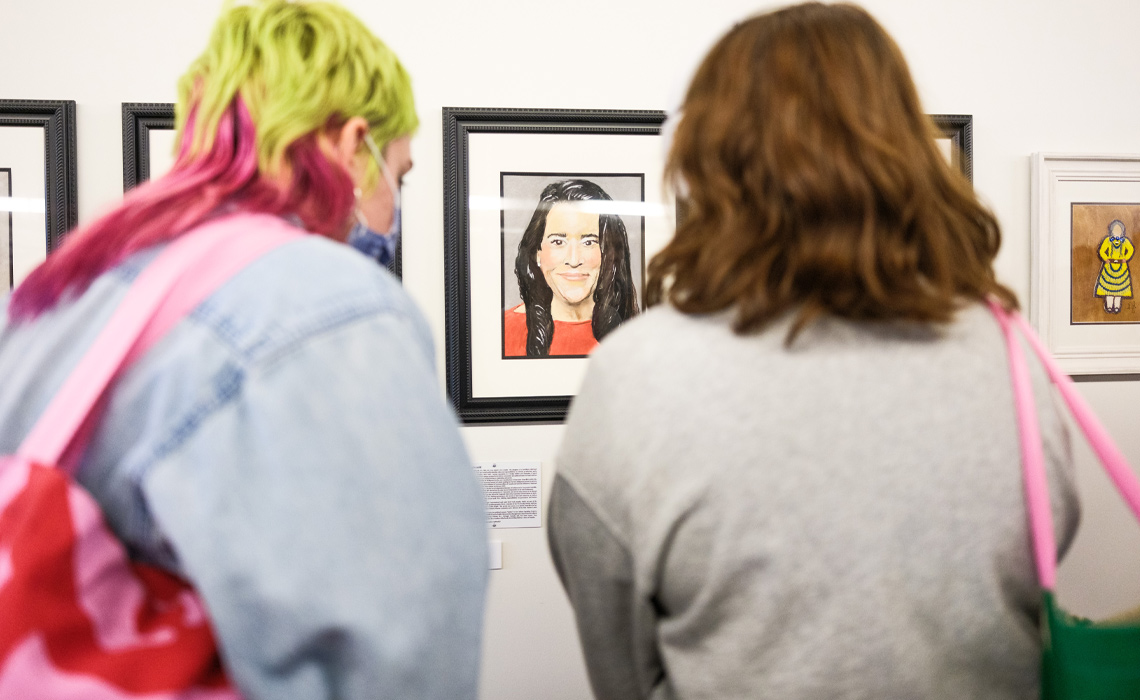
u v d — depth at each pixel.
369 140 0.57
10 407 0.41
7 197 1.29
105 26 1.32
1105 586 1.50
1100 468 1.50
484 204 1.38
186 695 0.36
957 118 1.47
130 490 0.38
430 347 0.47
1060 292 1.49
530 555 1.42
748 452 0.44
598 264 1.40
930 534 0.43
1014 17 1.50
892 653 0.42
